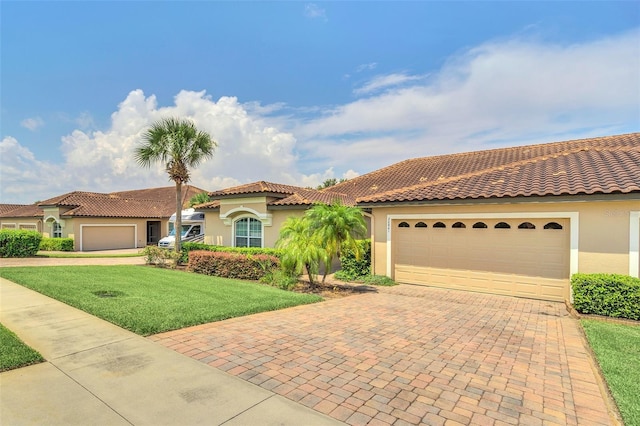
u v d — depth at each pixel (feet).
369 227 60.29
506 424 13.03
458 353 20.18
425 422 13.00
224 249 59.47
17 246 70.90
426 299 35.06
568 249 34.32
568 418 13.52
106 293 33.50
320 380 16.19
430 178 67.21
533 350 20.89
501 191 36.65
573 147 63.31
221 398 14.24
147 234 119.34
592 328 25.13
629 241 31.19
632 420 13.14
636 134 61.05
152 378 15.83
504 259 37.52
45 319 24.56
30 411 12.93
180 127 63.62
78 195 108.47
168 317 24.97
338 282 44.80
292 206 54.44
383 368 17.76
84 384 15.11
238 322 25.22
